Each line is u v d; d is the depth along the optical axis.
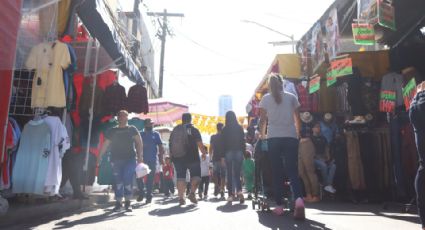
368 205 7.78
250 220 5.28
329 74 8.77
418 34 7.34
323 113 10.37
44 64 6.20
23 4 5.82
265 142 6.87
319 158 8.82
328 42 8.23
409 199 7.25
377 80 9.10
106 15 7.19
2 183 5.41
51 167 5.74
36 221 5.20
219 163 11.49
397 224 4.89
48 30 6.45
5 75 5.14
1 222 4.59
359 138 8.62
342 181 8.74
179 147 8.13
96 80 8.70
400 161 7.20
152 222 5.22
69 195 7.64
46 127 5.83
